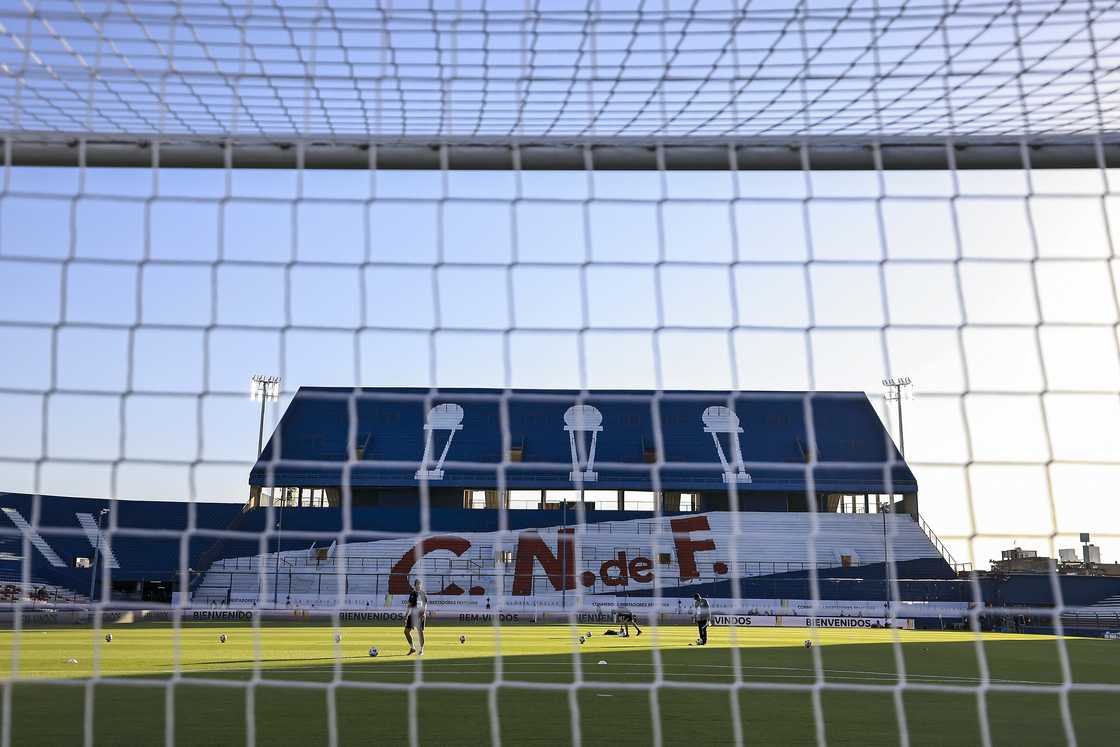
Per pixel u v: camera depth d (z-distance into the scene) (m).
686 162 5.79
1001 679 15.30
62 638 21.73
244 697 10.62
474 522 53.25
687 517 52.25
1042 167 5.80
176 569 41.72
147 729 8.30
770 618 43.09
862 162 5.82
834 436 54.94
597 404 59.22
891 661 18.42
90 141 5.71
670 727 8.80
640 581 47.81
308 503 56.91
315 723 8.73
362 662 15.75
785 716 9.73
